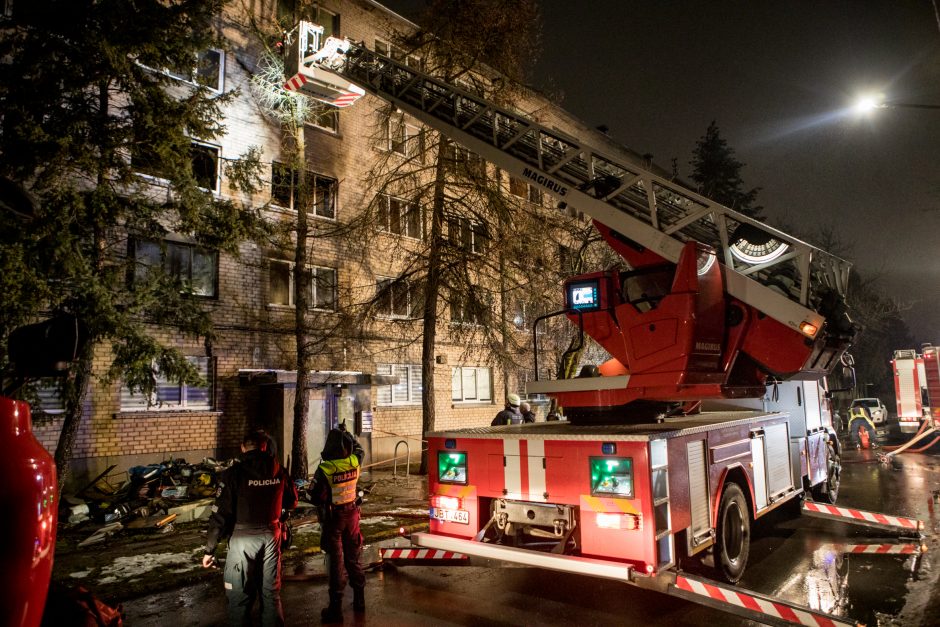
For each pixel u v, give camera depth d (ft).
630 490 17.10
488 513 20.27
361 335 49.85
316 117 50.90
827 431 33.53
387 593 20.40
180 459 39.68
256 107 51.08
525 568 23.08
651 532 16.72
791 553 24.36
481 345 50.29
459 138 32.53
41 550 5.09
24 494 4.98
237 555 15.24
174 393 43.78
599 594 19.81
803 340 20.81
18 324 25.38
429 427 48.42
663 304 21.53
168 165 32.01
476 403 68.03
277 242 41.96
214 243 34.94
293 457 43.21
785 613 15.01
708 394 21.27
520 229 47.55
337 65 41.37
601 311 23.66
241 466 15.57
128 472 35.60
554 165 27.73
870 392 148.66
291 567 23.99
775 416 26.25
